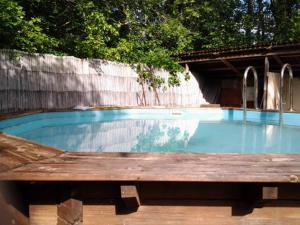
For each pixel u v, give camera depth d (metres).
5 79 6.82
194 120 9.15
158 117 9.81
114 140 5.73
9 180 1.98
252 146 5.45
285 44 9.10
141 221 2.21
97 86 9.49
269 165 2.28
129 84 10.48
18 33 7.92
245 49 10.25
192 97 13.09
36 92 7.78
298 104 11.52
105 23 10.82
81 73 9.02
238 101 13.72
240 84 13.62
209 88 14.27
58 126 7.28
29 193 2.18
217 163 2.32
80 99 9.01
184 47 14.54
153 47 13.31
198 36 16.08
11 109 7.00
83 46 10.28
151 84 11.16
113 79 9.98
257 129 7.46
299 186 2.13
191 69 13.44
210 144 5.61
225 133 6.87
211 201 2.19
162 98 11.62
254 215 2.17
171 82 11.90
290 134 6.71
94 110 8.62
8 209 2.04
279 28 15.92
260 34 16.88
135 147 5.16
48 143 5.29
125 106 9.80
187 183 2.17
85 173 2.00
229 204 2.19
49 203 2.19
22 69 7.38
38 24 10.68
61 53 9.81
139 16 14.88
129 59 11.08
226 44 15.38
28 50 8.20
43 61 7.98
